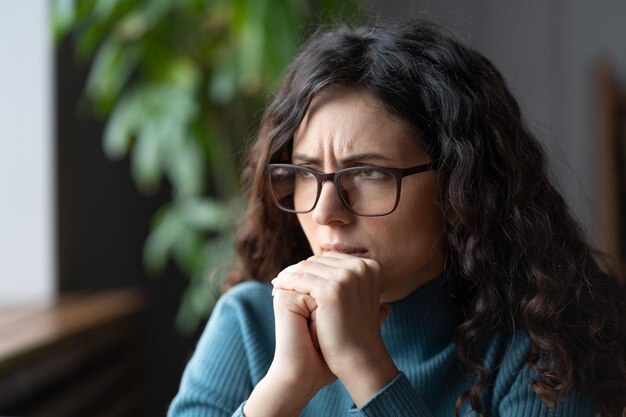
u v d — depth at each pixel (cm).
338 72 72
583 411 75
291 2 182
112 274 235
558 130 286
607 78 276
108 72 191
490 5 288
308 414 83
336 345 69
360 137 71
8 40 185
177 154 186
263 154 81
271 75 178
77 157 210
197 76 193
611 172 275
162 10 186
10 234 190
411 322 82
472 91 77
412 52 76
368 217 72
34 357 130
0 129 187
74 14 177
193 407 83
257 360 86
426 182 73
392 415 67
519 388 75
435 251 77
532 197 79
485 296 76
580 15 285
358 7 155
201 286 198
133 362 211
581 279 81
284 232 91
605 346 78
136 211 257
